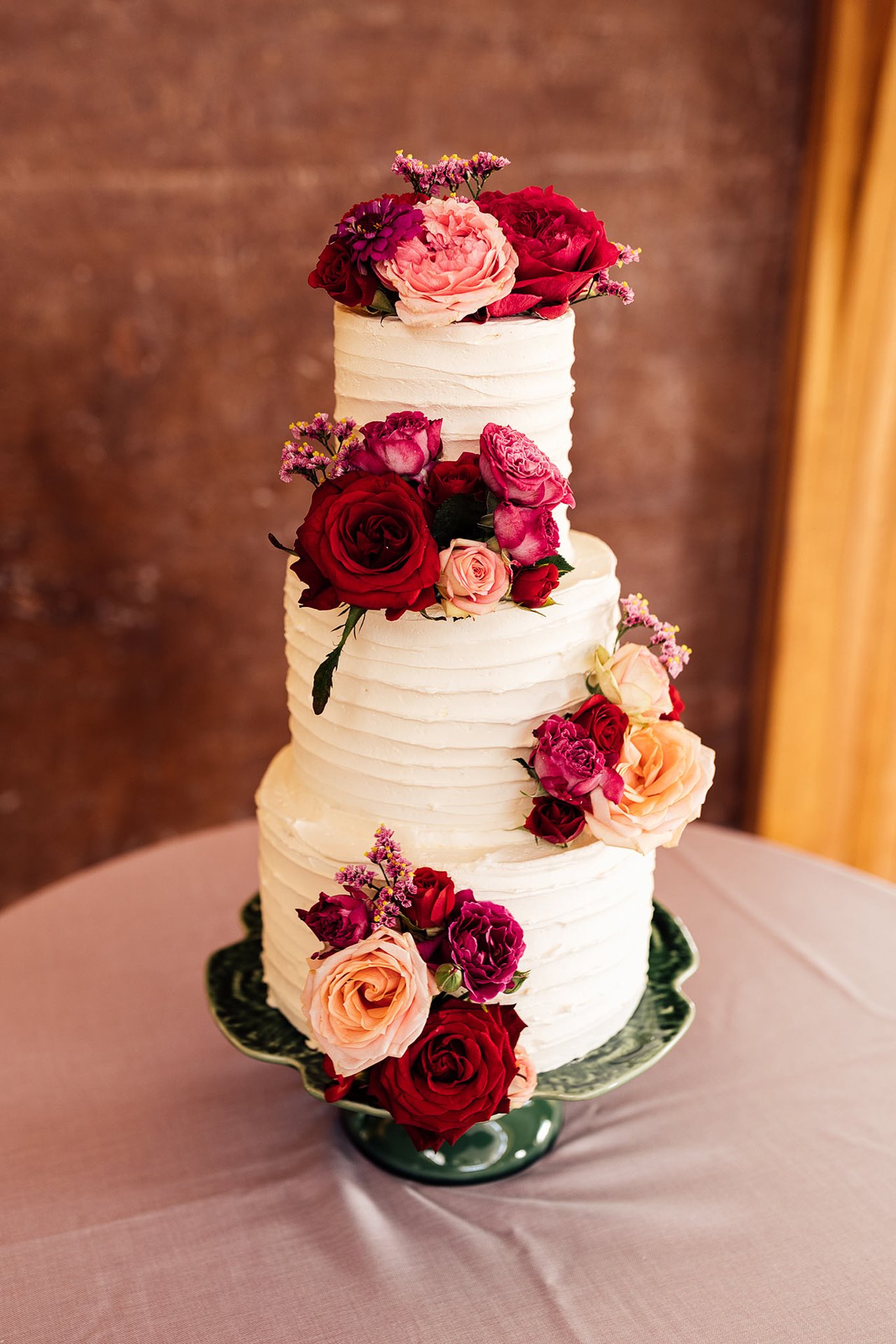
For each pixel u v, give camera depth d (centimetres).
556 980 159
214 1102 183
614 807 145
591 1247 158
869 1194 165
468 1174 169
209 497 325
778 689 353
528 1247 158
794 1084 185
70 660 332
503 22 298
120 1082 187
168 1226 161
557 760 145
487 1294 150
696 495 355
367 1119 176
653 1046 169
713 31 310
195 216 299
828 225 313
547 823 150
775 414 351
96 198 292
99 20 278
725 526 361
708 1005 202
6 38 275
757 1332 144
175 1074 189
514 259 141
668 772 149
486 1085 142
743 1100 183
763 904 229
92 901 231
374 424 138
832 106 305
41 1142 175
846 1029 196
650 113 314
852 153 306
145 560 327
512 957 142
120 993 206
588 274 143
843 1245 157
